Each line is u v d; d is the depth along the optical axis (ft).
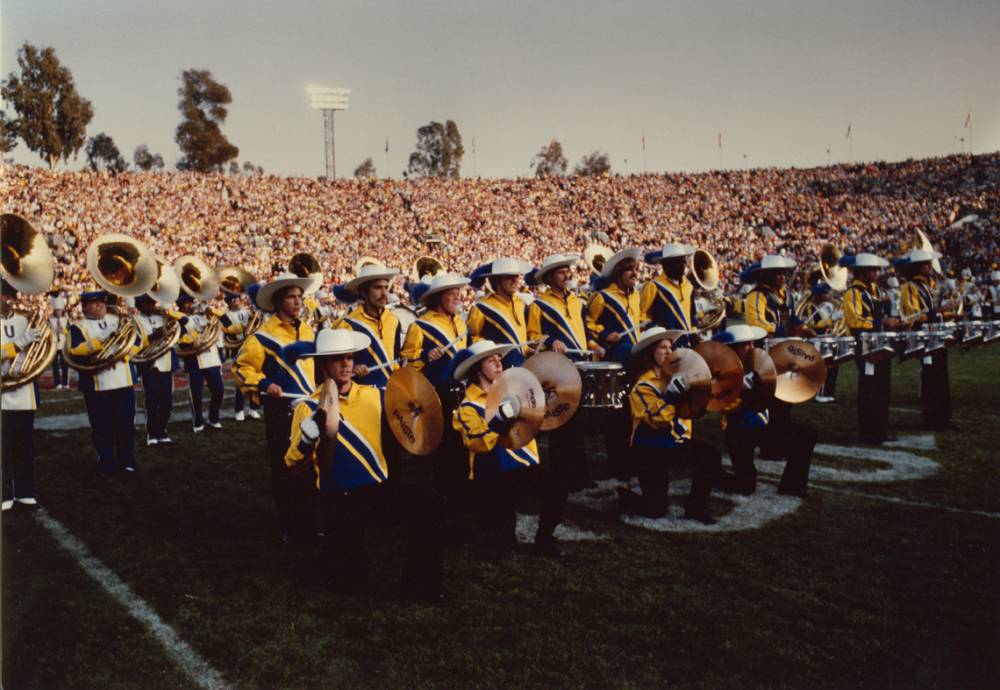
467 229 122.83
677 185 138.51
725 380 20.29
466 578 16.11
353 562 15.55
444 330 22.02
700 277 30.30
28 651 13.20
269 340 18.75
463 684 12.05
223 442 30.42
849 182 129.18
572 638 13.47
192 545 18.38
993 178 113.60
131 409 25.55
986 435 28.96
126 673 12.51
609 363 22.95
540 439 29.78
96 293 25.13
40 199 89.66
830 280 36.19
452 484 20.75
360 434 15.48
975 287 57.26
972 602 14.58
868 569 16.22
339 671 12.50
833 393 37.63
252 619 14.38
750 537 18.31
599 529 19.04
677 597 15.03
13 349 20.62
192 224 101.50
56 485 23.77
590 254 41.70
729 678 12.16
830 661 12.62
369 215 115.96
